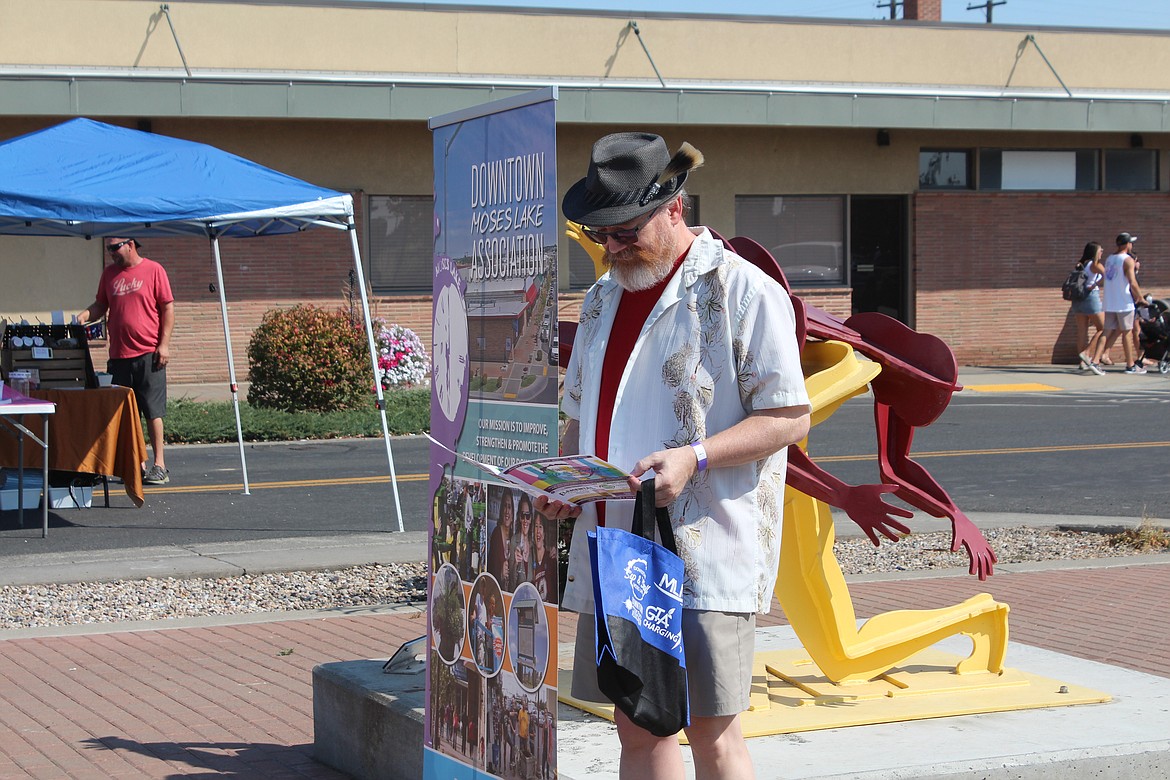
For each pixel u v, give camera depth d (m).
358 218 21.84
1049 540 9.82
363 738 4.73
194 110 20.03
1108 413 17.94
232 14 21.81
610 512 3.42
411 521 10.45
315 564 8.63
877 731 4.68
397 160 22.03
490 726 3.78
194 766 4.96
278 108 20.39
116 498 11.56
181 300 21.00
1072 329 25.66
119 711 5.66
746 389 3.29
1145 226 25.98
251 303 21.39
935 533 10.09
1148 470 13.12
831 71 25.11
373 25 22.55
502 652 3.71
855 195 24.50
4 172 9.77
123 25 21.31
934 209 24.72
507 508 3.68
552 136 3.50
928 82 25.61
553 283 3.49
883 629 5.20
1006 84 26.06
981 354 25.17
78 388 10.96
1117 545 9.60
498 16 23.20
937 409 4.98
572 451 3.70
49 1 20.92
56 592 8.00
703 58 24.38
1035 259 25.38
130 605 7.73
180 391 20.20
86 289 20.56
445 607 4.03
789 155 24.00
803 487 4.78
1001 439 15.45
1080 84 26.48
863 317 5.12
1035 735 4.62
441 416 4.10
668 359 3.33
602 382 3.48
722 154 23.62
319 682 5.02
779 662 5.49
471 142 3.92
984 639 5.39
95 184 9.83
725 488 3.31
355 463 13.90
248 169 10.58
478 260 3.88
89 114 19.59
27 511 10.83
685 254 3.37
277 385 17.16
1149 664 6.26
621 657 3.11
